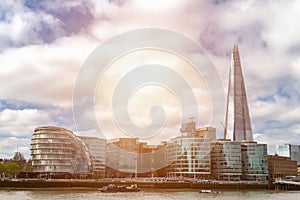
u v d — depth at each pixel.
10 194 106.44
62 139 161.62
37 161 160.00
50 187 130.12
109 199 96.44
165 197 108.44
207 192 132.25
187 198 106.50
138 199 98.62
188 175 181.12
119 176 166.62
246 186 164.00
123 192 125.38
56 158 158.75
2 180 126.69
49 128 163.12
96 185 137.38
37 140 162.75
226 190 156.88
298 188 166.88
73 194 111.62
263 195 129.50
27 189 125.44
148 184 147.62
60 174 157.38
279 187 167.50
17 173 159.25
